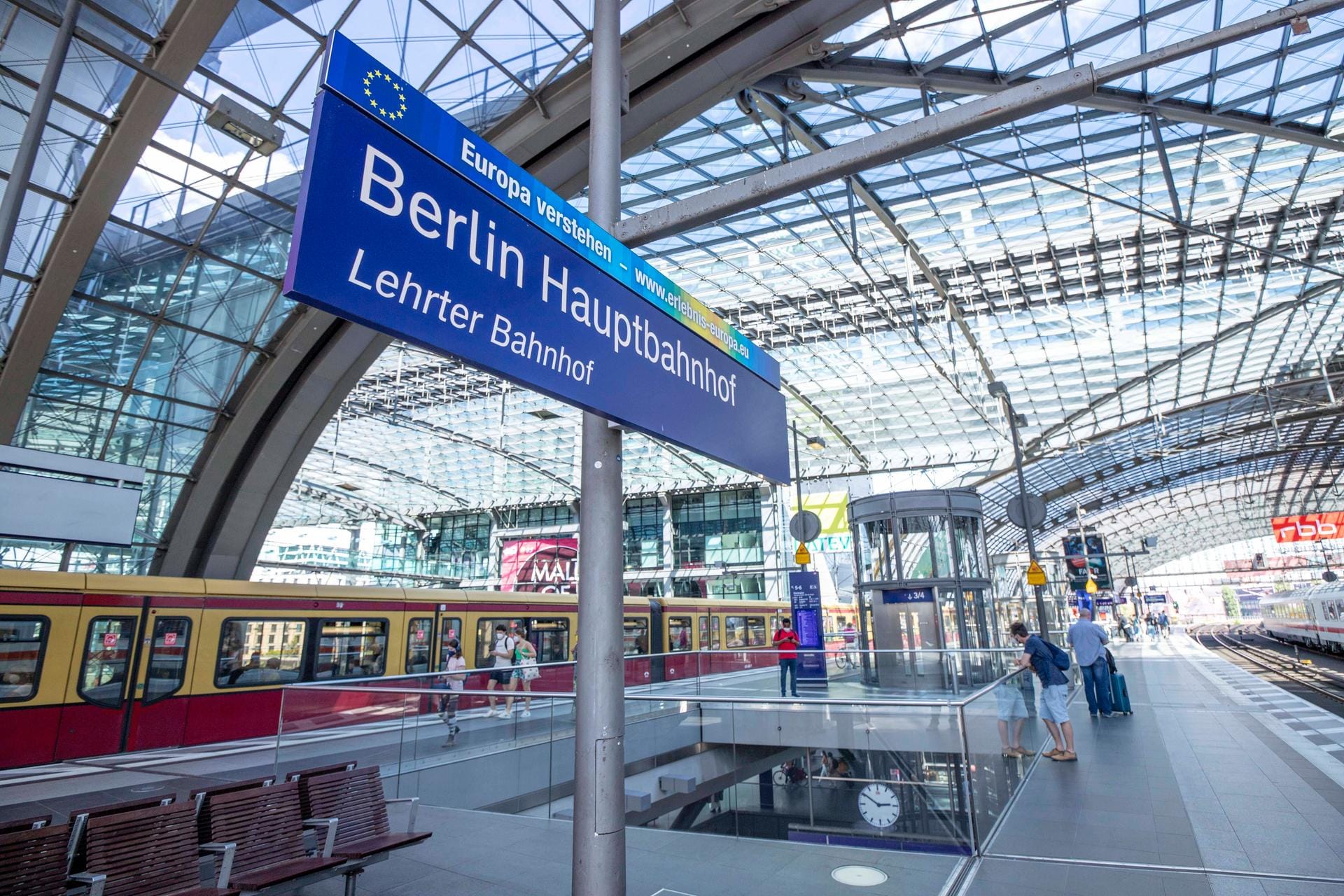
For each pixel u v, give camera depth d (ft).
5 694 36.73
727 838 20.85
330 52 7.22
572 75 57.06
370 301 7.08
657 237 12.71
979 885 16.74
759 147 72.90
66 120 52.13
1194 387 144.36
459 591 60.13
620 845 10.68
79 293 61.72
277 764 29.53
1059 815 22.24
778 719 24.66
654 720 28.04
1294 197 80.59
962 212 84.43
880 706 21.71
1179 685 60.95
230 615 45.62
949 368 126.62
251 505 81.66
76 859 13.43
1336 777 25.80
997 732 23.80
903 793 20.76
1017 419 132.87
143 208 59.06
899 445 163.02
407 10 51.08
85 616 39.93
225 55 52.11
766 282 102.01
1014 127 67.67
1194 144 71.26
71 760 37.86
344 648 51.16
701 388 12.73
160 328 68.23
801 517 72.13
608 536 11.44
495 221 8.91
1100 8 52.90
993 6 51.80
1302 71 58.44
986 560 61.67
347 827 18.15
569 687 41.78
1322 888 15.98
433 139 8.29
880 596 60.39
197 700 43.39
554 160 62.69
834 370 128.57
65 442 71.72
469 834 22.18
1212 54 56.18
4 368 62.49
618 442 11.94
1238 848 18.71
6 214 24.21
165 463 77.97
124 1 46.93
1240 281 100.63
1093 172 75.77
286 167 61.26
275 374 76.33
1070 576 111.14
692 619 88.33
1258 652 131.75
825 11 49.62
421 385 131.23
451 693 29.48
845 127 68.74
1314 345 128.06
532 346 9.07
